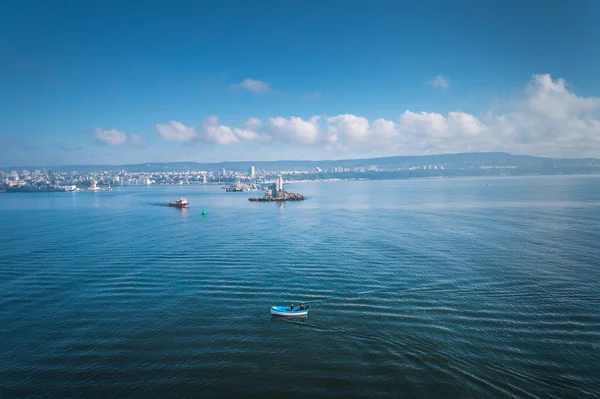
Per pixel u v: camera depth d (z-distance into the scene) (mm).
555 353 46906
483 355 46875
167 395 41312
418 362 45969
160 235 132125
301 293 68375
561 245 100375
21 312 62531
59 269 86938
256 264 88062
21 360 48219
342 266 84500
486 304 61531
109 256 98938
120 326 56938
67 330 55906
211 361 47281
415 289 68875
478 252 94250
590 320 55250
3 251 106938
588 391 40250
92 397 41156
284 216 186000
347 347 49656
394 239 114125
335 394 40969
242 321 57719
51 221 178250
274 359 47406
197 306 63750
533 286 68938
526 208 185500
